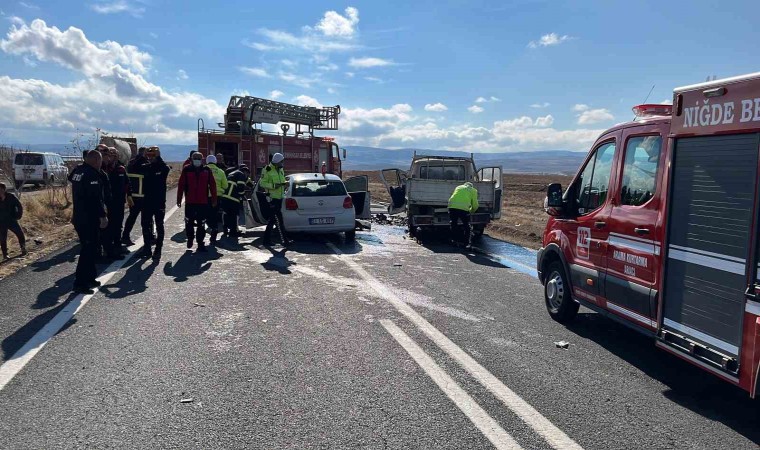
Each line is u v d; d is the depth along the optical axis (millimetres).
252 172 20359
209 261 9945
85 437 3553
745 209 3846
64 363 4816
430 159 16688
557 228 6777
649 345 5816
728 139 4016
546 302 6973
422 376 4707
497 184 15555
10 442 3475
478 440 3619
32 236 12617
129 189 10164
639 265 5090
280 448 3457
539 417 3996
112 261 9633
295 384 4473
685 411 4195
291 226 12703
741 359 3848
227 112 21109
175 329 5848
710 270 4160
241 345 5395
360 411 4004
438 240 14305
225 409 3996
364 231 15797
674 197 4590
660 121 5125
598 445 3611
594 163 6305
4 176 21828
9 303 6703
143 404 4051
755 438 3783
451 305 7219
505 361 5160
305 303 7078
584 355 5422
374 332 5918
